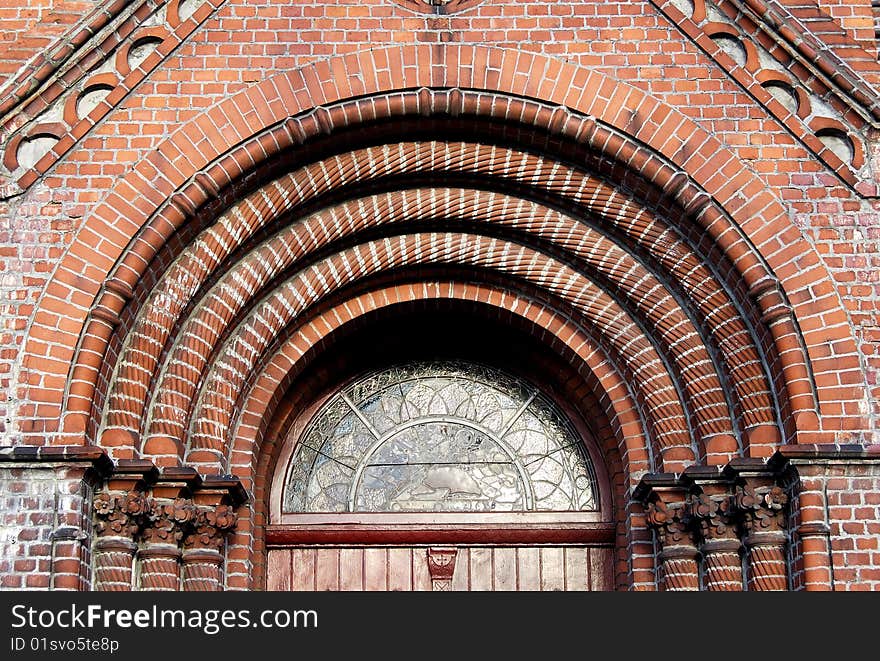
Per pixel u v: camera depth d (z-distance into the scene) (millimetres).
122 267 9062
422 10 9773
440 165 9953
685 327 9828
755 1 9633
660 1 9789
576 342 10492
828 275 9125
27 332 8867
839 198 9320
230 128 9406
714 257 9492
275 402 10531
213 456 9719
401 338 11266
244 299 9891
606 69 9656
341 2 9773
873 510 8562
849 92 9461
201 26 9672
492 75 9578
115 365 9227
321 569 10695
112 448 9000
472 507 10922
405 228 10336
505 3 9812
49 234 9109
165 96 9484
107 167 9289
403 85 9539
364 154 9859
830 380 8883
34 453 8422
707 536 9375
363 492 10969
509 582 10648
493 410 11227
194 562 9414
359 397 11273
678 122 9508
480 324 11078
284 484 10945
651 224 9742
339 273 10297
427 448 11109
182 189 9281
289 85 9516
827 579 8461
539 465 11055
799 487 8672
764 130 9492
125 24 9586
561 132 9562
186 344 9641
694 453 9852
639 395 10195
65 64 9438
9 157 9266
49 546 8367
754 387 9328
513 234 10312
